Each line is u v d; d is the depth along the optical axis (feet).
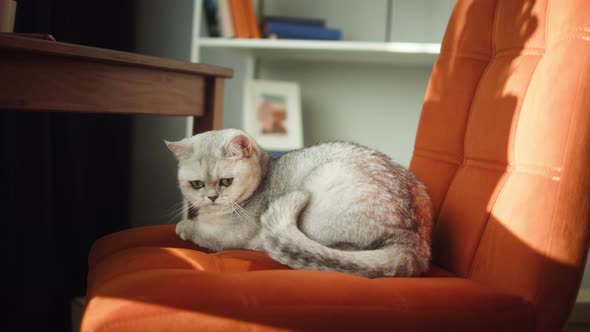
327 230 3.74
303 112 7.91
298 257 3.39
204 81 4.52
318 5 7.76
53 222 6.08
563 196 2.98
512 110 3.49
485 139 3.71
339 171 3.90
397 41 7.61
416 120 7.65
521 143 3.33
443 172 4.15
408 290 2.87
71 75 3.24
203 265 3.38
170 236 4.25
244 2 6.78
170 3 7.75
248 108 7.23
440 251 3.93
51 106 3.13
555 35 3.33
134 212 8.02
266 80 7.97
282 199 3.81
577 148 2.98
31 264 5.48
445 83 4.27
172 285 2.71
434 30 7.48
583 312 5.86
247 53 7.48
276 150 7.06
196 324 2.56
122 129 7.30
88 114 6.66
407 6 7.54
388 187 3.75
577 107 3.00
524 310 2.92
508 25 3.81
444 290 2.93
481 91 3.92
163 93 4.04
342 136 7.86
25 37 2.96
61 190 6.12
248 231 4.23
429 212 3.86
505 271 3.14
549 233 2.98
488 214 3.48
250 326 2.58
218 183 4.22
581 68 3.03
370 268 3.27
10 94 2.89
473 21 4.16
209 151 4.26
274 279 2.83
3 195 5.11
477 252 3.49
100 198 7.11
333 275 2.98
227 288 2.71
